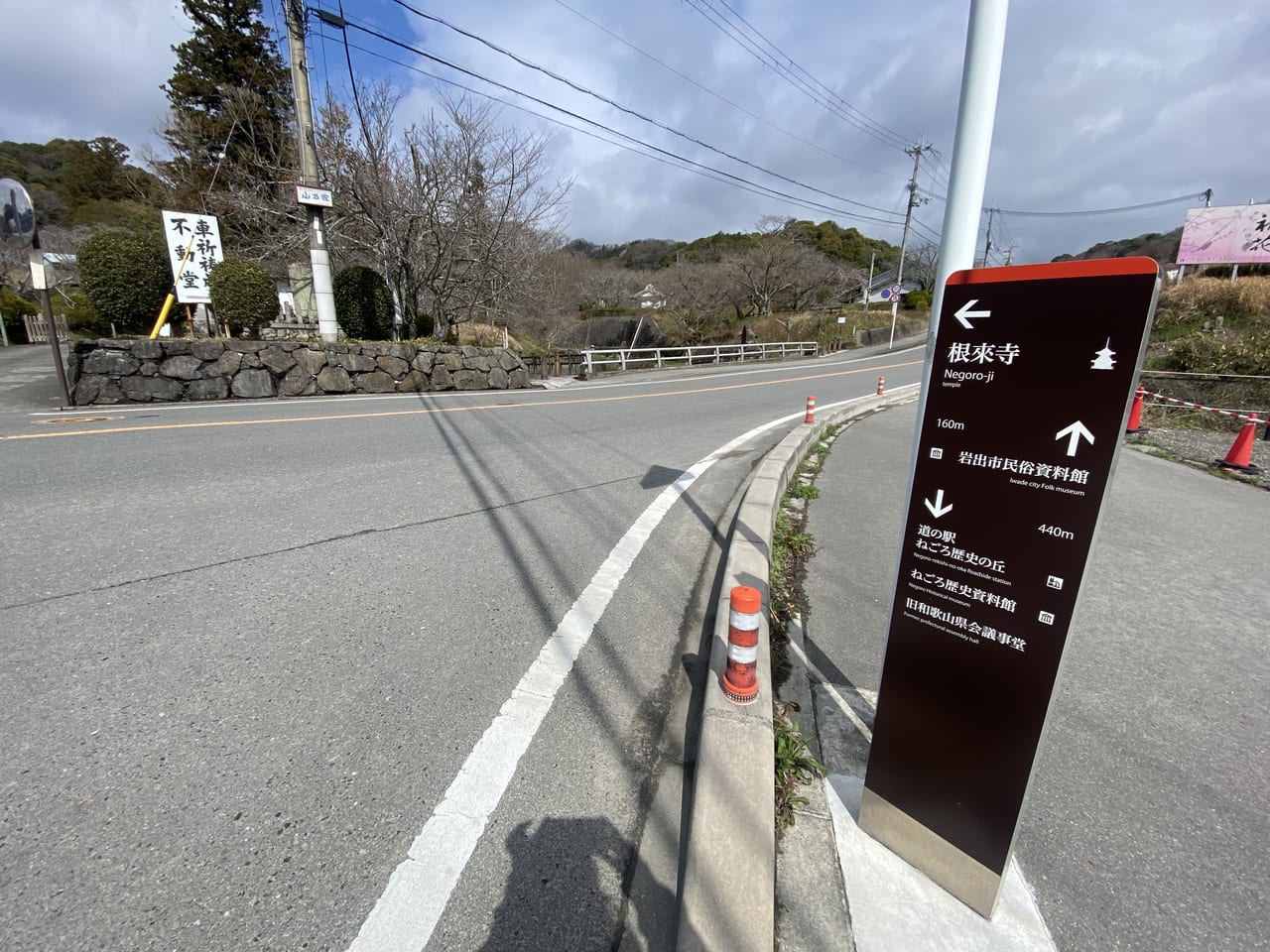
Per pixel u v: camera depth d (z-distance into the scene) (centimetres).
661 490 480
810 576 347
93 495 389
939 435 149
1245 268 2075
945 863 151
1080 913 147
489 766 180
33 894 134
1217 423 1035
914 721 156
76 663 217
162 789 164
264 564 304
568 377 1477
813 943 134
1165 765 204
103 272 933
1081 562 126
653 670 236
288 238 1210
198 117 1845
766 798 162
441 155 1191
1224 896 154
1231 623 314
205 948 125
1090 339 121
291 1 845
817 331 3334
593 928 136
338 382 918
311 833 154
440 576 303
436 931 132
